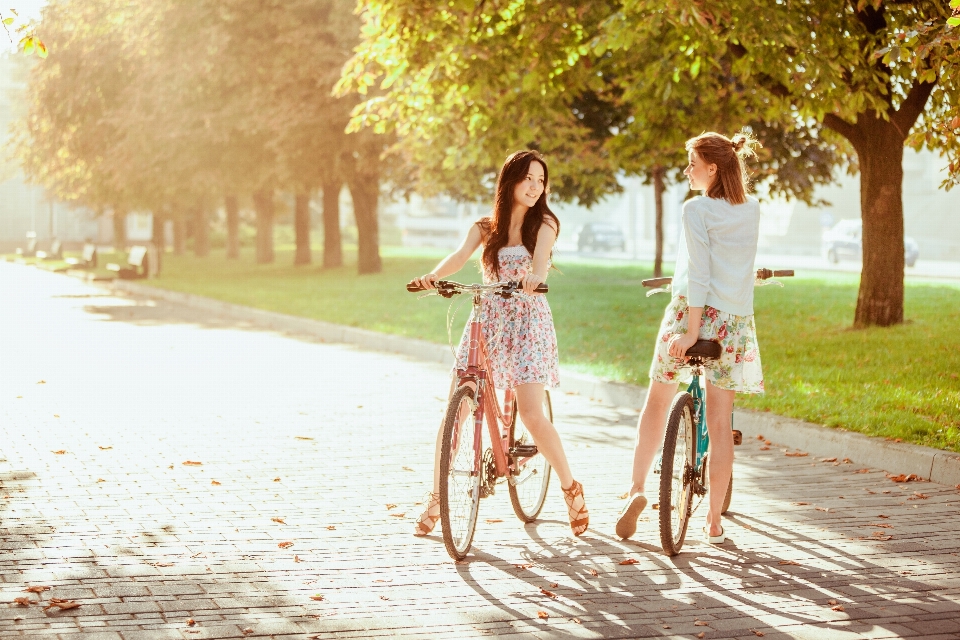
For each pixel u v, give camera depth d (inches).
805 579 238.2
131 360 637.9
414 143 890.7
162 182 1501.0
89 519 280.1
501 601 220.7
